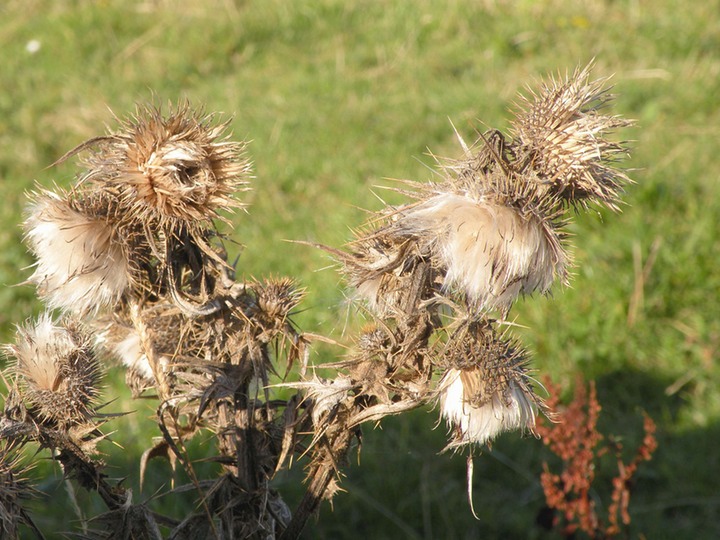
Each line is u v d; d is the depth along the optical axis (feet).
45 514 24.29
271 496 12.84
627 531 25.40
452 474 27.61
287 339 12.44
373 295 11.00
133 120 11.10
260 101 45.75
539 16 54.60
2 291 33.12
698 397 30.25
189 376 11.47
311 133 42.57
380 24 54.13
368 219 10.96
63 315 12.46
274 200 37.86
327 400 10.75
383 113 44.70
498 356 10.52
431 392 10.73
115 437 26.21
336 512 25.89
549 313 31.81
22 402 11.01
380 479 26.84
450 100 45.24
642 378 30.71
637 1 57.41
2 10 56.65
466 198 9.87
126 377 12.84
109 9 55.01
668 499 26.89
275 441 12.05
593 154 9.97
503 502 26.81
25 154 41.04
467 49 51.78
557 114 10.18
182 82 48.24
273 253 34.22
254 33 52.70
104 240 10.68
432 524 25.89
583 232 34.35
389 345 10.96
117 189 10.71
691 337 31.91
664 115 44.42
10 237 35.68
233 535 11.92
